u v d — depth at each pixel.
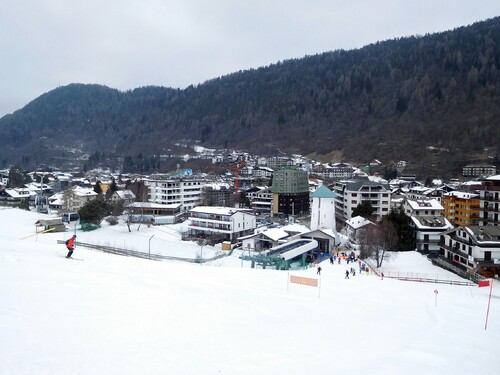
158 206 136.75
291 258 72.12
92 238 96.44
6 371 12.91
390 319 29.83
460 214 108.50
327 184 199.25
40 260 35.47
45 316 19.88
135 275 34.78
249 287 36.81
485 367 19.47
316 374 16.06
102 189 190.00
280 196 156.50
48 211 143.62
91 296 25.45
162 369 14.90
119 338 18.19
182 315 24.03
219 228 106.88
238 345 19.27
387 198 124.06
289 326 24.39
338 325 25.94
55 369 13.62
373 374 16.59
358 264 64.50
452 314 33.78
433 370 17.95
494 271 62.59
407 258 75.38
